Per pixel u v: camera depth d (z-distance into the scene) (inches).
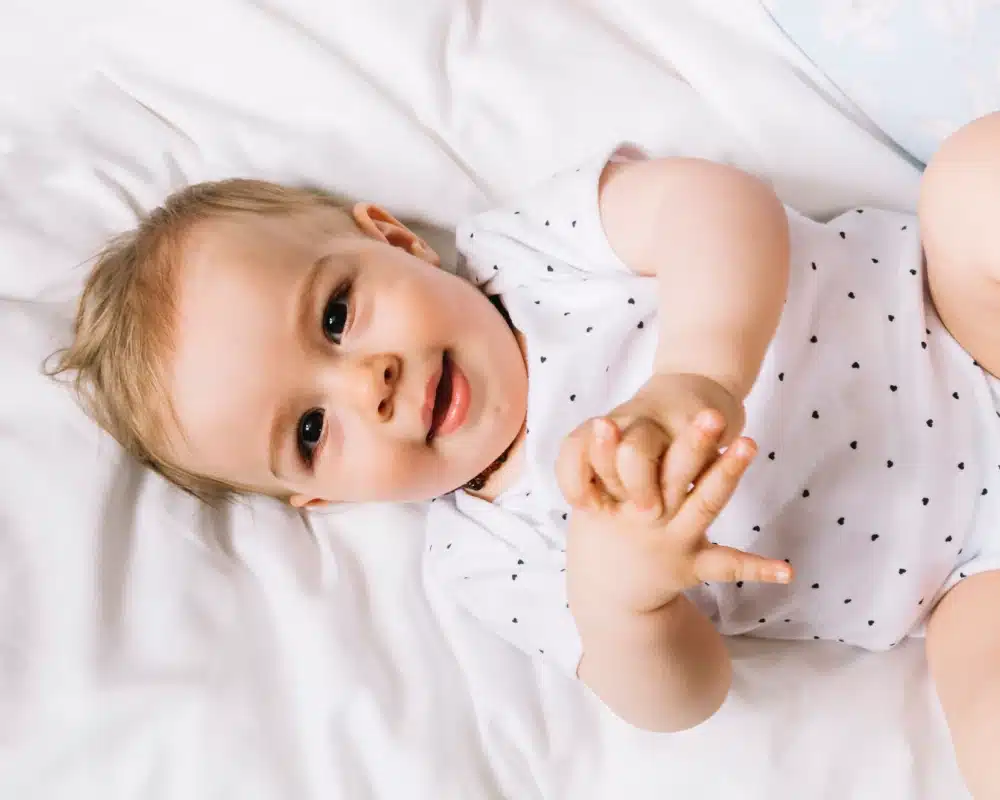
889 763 33.9
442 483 36.1
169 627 36.4
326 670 36.2
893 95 37.1
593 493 23.4
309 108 41.7
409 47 41.4
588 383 35.4
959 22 34.0
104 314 37.4
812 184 39.8
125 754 34.8
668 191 33.3
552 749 35.4
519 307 37.1
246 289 34.1
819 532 33.8
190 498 39.6
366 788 34.9
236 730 35.0
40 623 36.0
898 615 34.5
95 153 42.6
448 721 35.9
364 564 39.6
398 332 34.0
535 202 37.9
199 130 42.4
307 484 36.3
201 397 34.6
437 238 42.7
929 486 33.1
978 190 29.9
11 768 34.4
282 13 42.1
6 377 39.4
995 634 32.4
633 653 29.5
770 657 36.3
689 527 23.0
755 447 21.7
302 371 33.8
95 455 38.8
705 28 40.9
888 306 34.2
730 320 29.2
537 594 35.9
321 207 38.6
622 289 35.8
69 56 42.9
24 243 41.4
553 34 41.5
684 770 34.3
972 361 34.1
